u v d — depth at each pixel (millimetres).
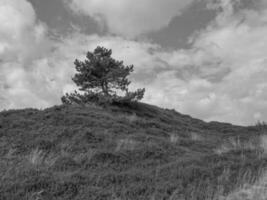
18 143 11391
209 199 5852
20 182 6398
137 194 6352
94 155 9852
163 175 7879
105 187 6762
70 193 6160
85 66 25859
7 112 16547
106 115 18344
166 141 13906
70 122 15078
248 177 7027
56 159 9141
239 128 24906
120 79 25828
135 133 15078
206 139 16984
